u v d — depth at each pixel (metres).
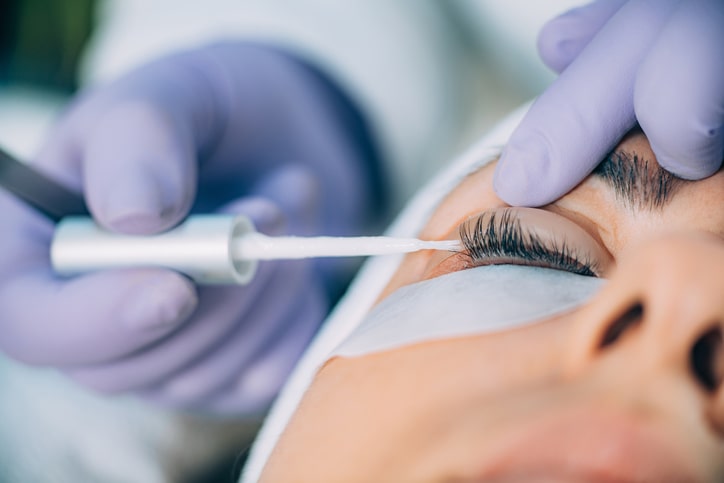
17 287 0.32
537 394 0.21
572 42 0.29
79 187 0.34
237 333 0.35
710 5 0.25
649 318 0.20
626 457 0.20
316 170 0.41
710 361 0.20
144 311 0.29
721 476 0.20
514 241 0.24
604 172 0.25
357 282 0.29
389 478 0.22
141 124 0.31
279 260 0.35
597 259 0.24
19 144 0.45
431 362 0.23
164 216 0.28
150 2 0.45
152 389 0.35
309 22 0.44
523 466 0.20
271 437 0.27
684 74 0.24
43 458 0.37
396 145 0.44
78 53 0.50
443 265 0.26
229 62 0.38
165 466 0.38
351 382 0.23
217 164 0.38
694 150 0.24
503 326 0.22
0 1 0.49
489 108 0.50
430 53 0.45
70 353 0.31
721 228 0.24
